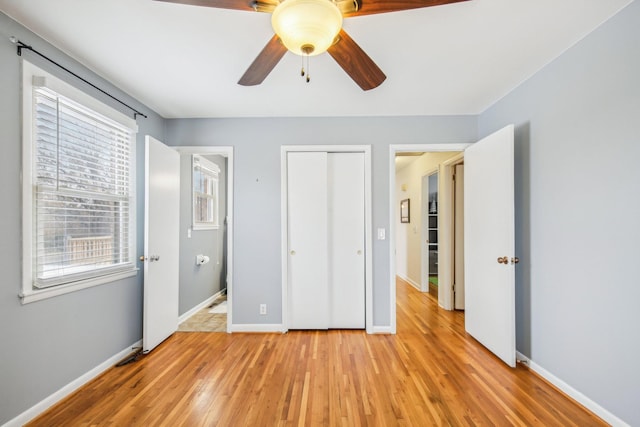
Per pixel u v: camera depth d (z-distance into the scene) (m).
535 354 2.22
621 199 1.58
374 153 3.05
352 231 3.13
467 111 2.95
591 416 1.71
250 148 3.08
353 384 2.04
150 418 1.69
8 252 1.59
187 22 1.62
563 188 1.96
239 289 3.04
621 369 1.57
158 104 2.75
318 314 3.08
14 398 1.61
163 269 2.78
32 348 1.70
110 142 2.35
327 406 1.80
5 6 1.51
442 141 3.03
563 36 1.77
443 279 3.93
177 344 2.72
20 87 1.65
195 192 3.91
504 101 2.58
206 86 2.40
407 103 2.74
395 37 1.76
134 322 2.60
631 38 1.52
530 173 2.27
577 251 1.85
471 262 2.86
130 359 2.38
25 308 1.67
